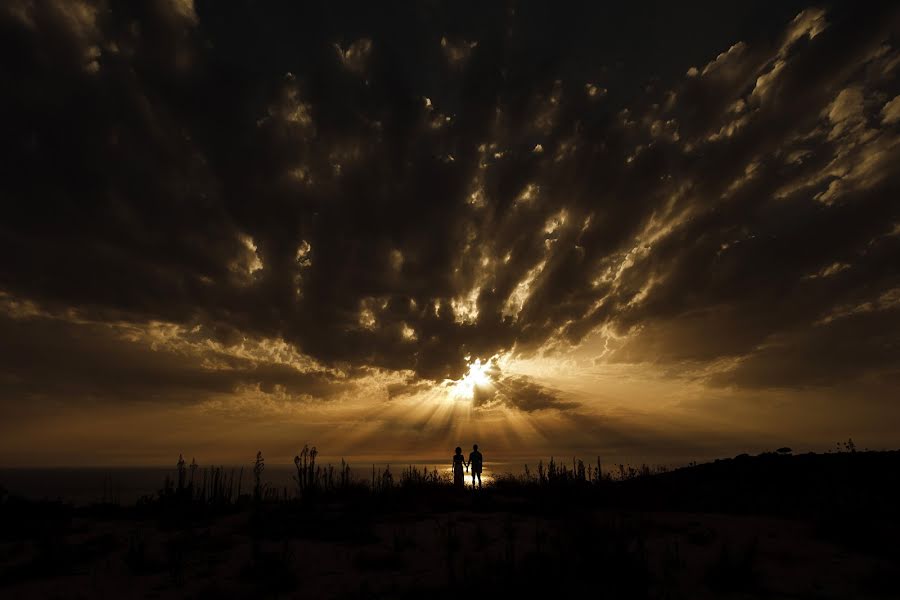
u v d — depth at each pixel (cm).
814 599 793
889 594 812
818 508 1490
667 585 855
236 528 1387
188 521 1514
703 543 1171
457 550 1102
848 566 973
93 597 846
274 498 1845
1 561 1101
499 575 852
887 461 2023
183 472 1773
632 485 2219
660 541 1198
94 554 1138
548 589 780
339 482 2131
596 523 1193
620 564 860
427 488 2223
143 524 1523
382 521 1504
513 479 2531
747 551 946
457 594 796
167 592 867
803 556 1048
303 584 905
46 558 1041
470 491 2208
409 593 816
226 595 825
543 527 1354
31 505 1728
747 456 2584
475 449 2119
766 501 1697
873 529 1171
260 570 955
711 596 803
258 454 1416
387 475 2122
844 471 1978
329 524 1389
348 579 927
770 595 809
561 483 2008
